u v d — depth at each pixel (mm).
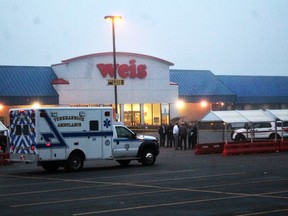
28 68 63844
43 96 61156
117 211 14047
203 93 74062
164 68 68438
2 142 32969
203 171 24344
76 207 14844
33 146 24594
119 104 65188
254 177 21484
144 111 68062
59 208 14727
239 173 23109
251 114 36531
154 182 20453
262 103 80312
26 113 24906
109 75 64562
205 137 53844
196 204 14945
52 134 24906
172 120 61031
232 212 13570
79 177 22984
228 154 34000
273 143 36500
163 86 68312
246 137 41906
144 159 27719
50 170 26281
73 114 25547
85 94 63250
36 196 17234
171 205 14867
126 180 21391
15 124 25500
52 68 64938
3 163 30781
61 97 62156
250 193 16906
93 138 26094
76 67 62781
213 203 15055
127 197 16594
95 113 26203
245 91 79062
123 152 27016
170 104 69750
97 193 17672
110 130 26609
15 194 17828
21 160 25203
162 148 41469
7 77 61625
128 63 65562
